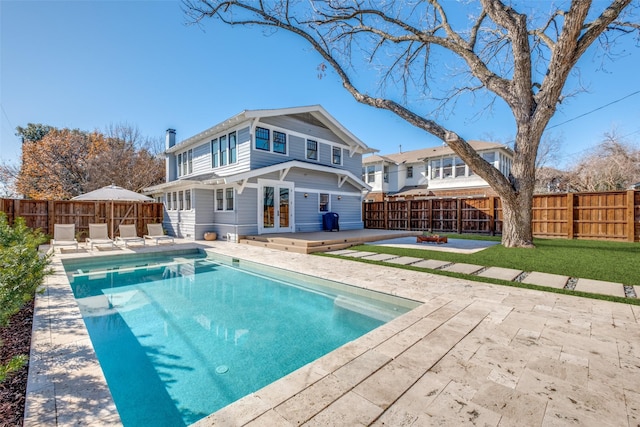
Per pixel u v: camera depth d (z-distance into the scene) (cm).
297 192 1482
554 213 1268
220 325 465
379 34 1017
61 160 2256
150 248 1088
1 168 2162
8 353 307
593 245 1013
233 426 196
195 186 1340
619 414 209
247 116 1245
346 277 634
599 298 469
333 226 1559
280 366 343
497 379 253
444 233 1619
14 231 491
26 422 197
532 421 202
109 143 2498
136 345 396
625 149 2169
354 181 1725
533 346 314
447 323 377
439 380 251
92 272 828
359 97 1002
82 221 1377
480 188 2084
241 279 748
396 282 588
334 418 204
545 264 712
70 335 346
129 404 275
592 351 303
